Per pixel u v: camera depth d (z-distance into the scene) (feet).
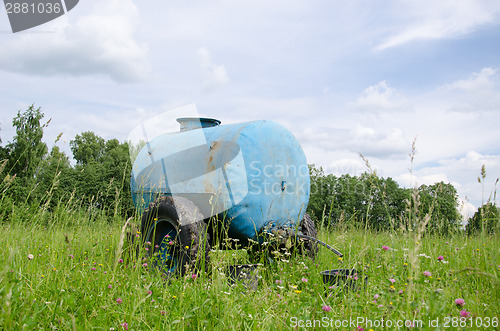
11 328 7.59
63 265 12.82
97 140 231.09
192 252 14.16
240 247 17.42
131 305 9.68
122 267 13.38
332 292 11.37
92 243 18.04
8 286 9.09
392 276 12.32
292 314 9.48
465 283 12.87
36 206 17.83
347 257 17.49
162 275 14.49
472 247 17.10
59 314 8.66
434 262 15.08
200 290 11.18
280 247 17.37
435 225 19.27
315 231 18.81
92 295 10.16
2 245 15.11
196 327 8.80
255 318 9.29
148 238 16.30
